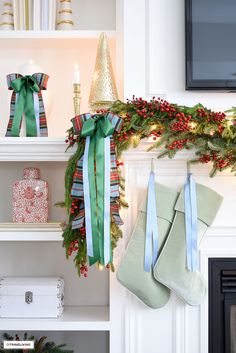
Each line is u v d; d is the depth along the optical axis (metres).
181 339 1.90
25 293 2.02
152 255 1.87
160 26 2.00
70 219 1.85
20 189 2.08
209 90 1.96
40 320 1.97
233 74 1.95
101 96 1.96
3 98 2.32
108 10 2.34
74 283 2.28
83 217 1.81
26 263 2.29
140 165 1.92
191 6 1.96
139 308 1.91
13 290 2.02
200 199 1.88
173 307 1.91
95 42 2.24
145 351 1.90
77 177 1.82
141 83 1.98
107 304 2.29
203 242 1.91
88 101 2.11
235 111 1.82
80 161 1.83
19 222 2.07
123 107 1.84
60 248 2.29
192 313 1.91
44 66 2.34
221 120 1.79
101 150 1.81
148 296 1.86
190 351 1.90
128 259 1.87
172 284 1.84
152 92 1.98
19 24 2.17
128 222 1.92
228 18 1.96
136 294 1.87
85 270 1.85
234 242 1.91
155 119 1.82
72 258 2.29
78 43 2.25
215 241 1.91
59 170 2.31
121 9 2.08
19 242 2.29
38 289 2.02
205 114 1.79
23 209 2.08
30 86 2.03
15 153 1.91
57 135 2.31
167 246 1.87
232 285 1.91
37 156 1.91
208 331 1.91
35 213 2.08
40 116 2.04
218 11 1.96
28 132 2.02
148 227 1.87
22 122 2.05
